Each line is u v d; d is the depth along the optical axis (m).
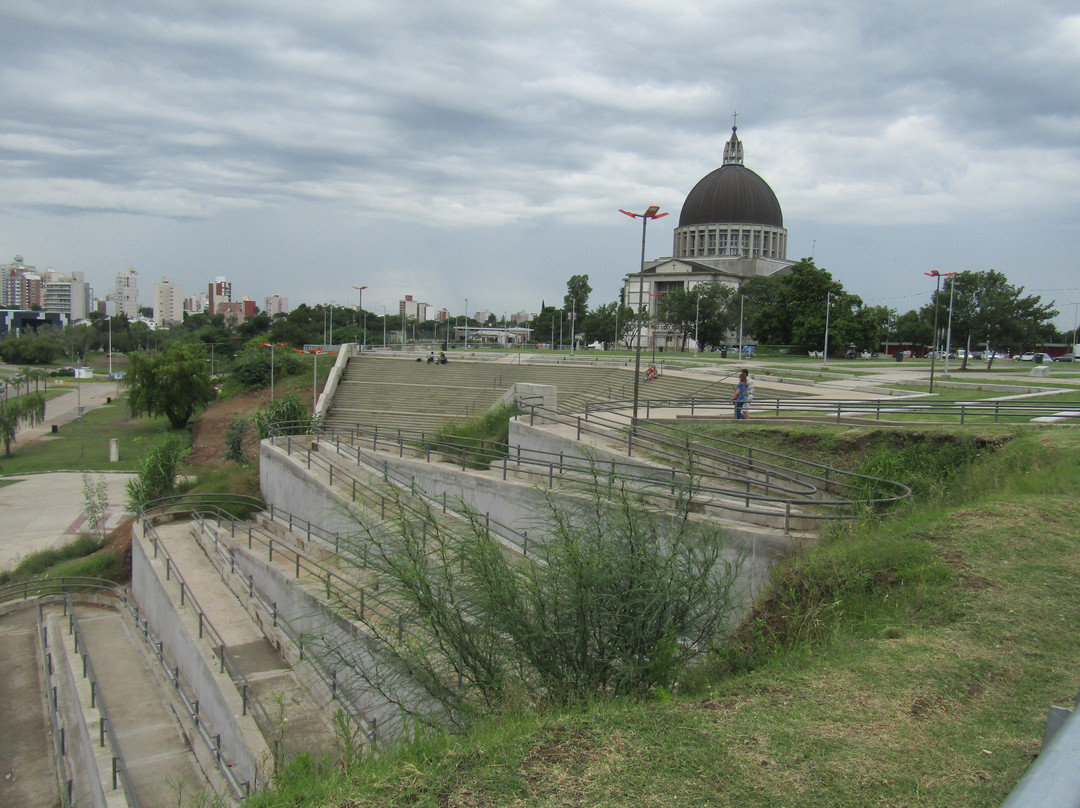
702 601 8.45
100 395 98.31
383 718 10.52
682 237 145.12
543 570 8.46
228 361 95.88
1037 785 2.18
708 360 66.06
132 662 20.11
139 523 26.58
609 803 4.64
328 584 11.88
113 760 13.52
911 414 25.14
